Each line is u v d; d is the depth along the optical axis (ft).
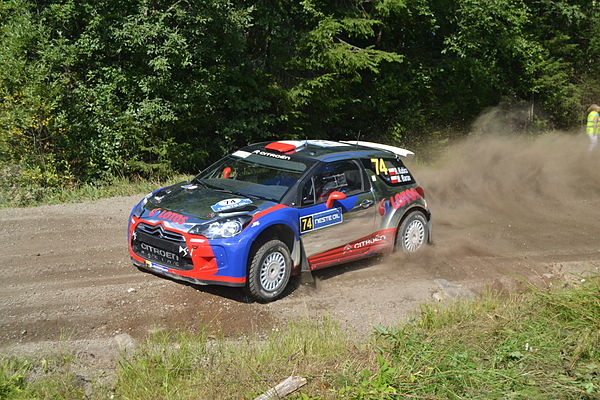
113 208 34.65
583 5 75.56
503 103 69.87
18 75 38.19
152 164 43.55
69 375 15.56
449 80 63.67
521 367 16.60
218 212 21.58
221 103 48.06
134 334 18.89
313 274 25.18
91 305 20.59
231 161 25.72
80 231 29.45
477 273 26.71
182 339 18.26
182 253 20.88
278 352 17.56
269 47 51.29
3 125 37.58
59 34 42.45
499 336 18.37
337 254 24.53
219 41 45.29
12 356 16.55
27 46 40.60
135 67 43.96
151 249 21.93
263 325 20.12
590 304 20.13
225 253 20.57
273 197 22.94
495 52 63.57
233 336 19.24
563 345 17.65
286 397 14.98
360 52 51.57
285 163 24.57
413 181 28.25
